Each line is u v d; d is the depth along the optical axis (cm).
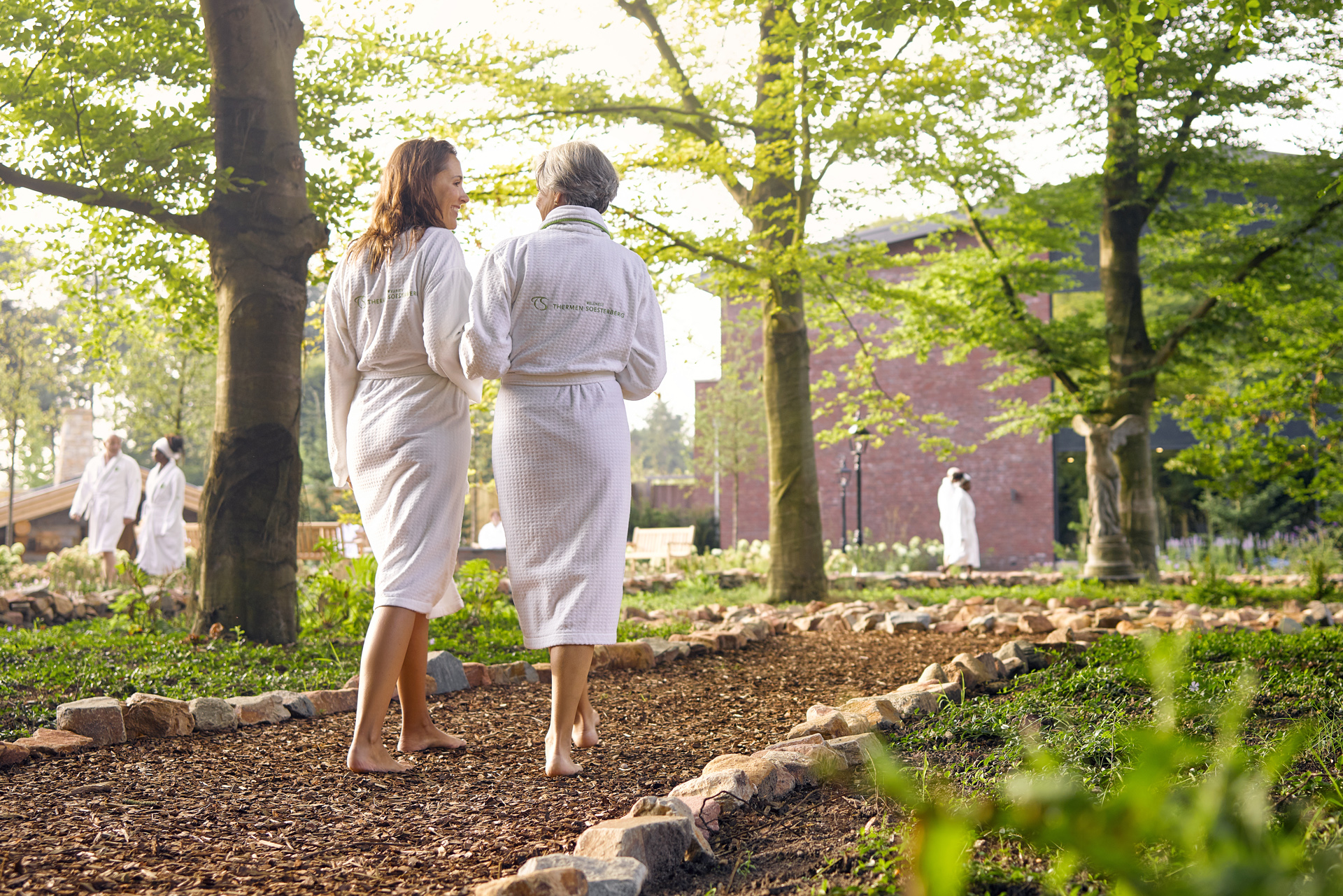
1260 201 1309
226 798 248
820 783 240
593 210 299
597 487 277
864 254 1076
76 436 2209
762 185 1006
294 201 605
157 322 855
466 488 303
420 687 307
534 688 430
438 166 308
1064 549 2136
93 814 228
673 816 200
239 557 568
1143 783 71
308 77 783
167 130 643
